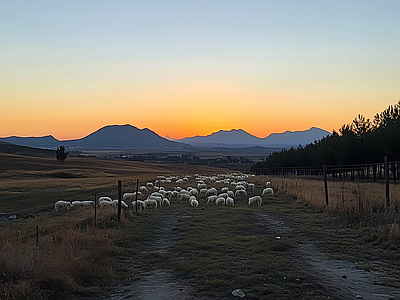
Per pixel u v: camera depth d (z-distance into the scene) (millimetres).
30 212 23562
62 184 44688
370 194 21625
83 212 20203
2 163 81250
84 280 8117
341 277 8203
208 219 17203
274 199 25672
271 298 6805
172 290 7434
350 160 43656
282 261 9375
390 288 7457
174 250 11148
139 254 10734
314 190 27469
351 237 12656
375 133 41438
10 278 7523
